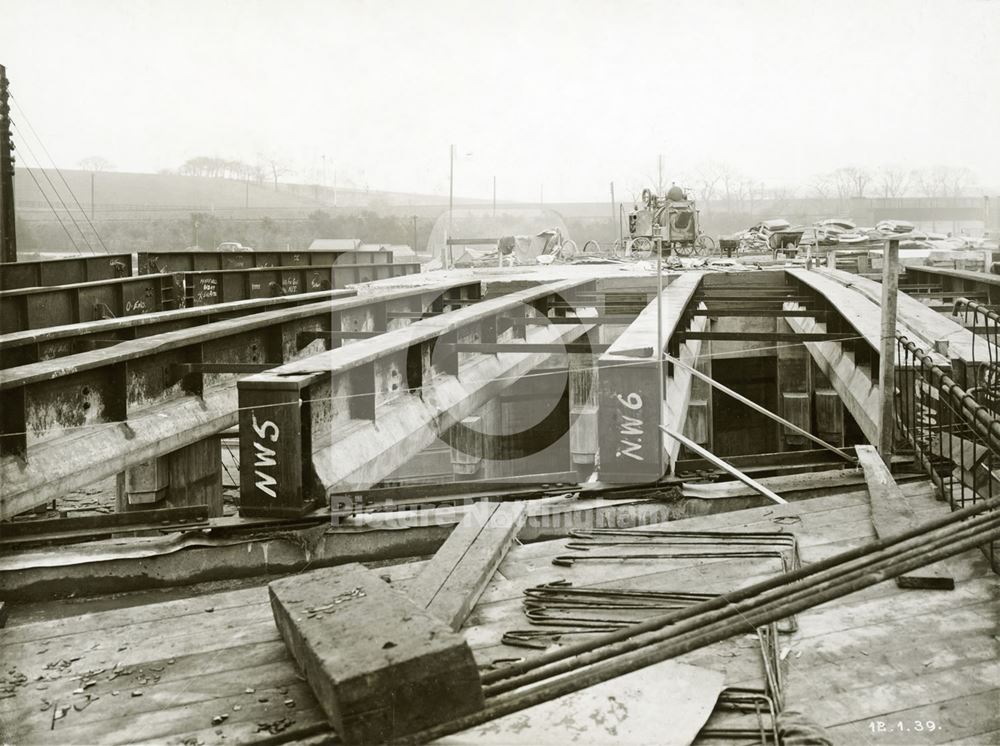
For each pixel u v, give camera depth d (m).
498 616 4.89
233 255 22.50
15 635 4.85
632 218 31.53
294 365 7.57
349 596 4.35
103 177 109.81
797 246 33.16
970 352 9.88
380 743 3.47
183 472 11.18
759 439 21.53
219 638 4.73
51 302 13.72
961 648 4.41
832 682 4.14
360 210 83.56
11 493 6.96
